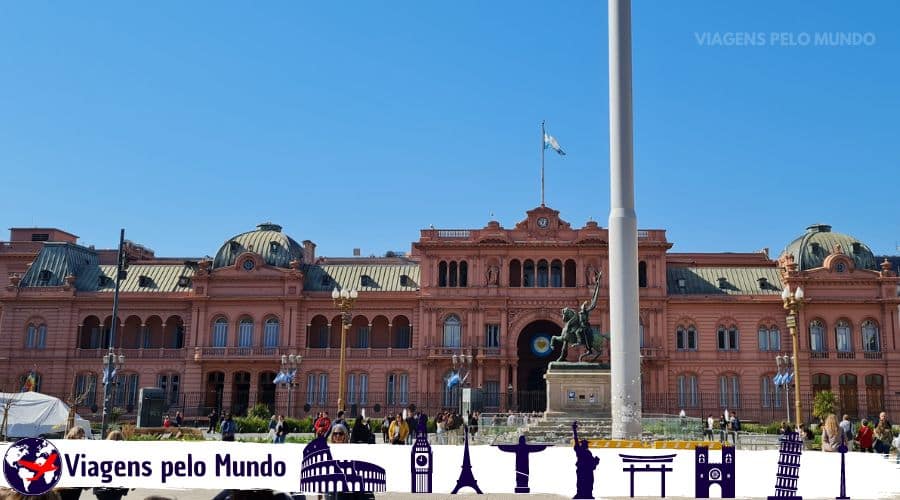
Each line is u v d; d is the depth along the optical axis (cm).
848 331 9306
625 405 3541
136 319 9975
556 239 9444
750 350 9319
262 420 7100
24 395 4694
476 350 9231
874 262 9569
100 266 10462
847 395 9131
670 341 9350
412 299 9581
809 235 9850
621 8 3806
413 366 9419
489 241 9419
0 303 10000
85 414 9462
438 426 5538
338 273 10094
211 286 9800
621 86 3759
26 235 11819
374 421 7394
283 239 10206
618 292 3641
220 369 9594
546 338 9656
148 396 5734
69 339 9750
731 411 9138
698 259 11481
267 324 9725
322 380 9506
